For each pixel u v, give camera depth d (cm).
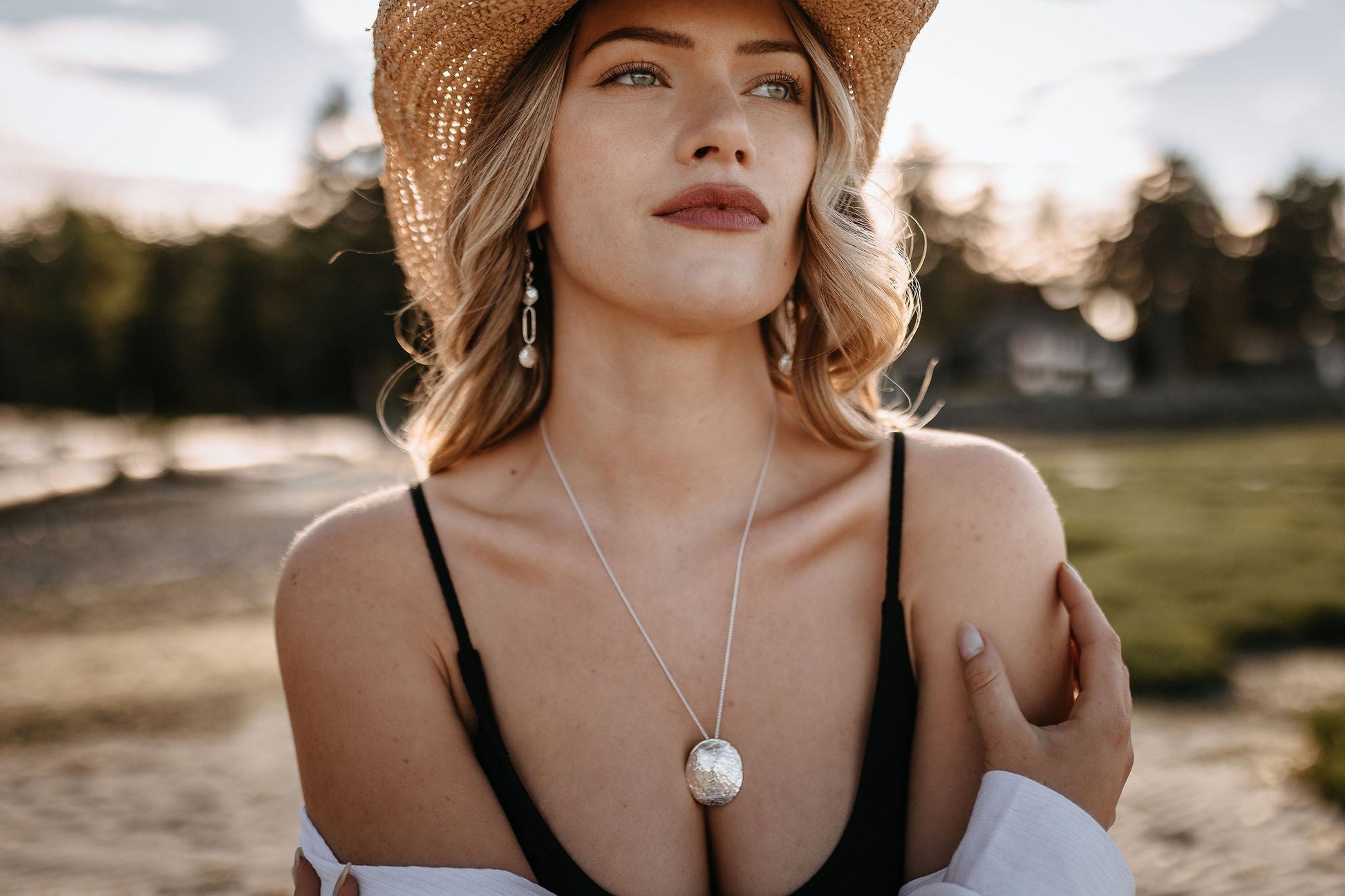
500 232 151
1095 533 1606
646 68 137
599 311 145
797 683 136
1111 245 7762
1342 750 628
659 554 142
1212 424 5425
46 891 521
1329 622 985
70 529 2311
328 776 137
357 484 3045
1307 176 7712
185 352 7012
